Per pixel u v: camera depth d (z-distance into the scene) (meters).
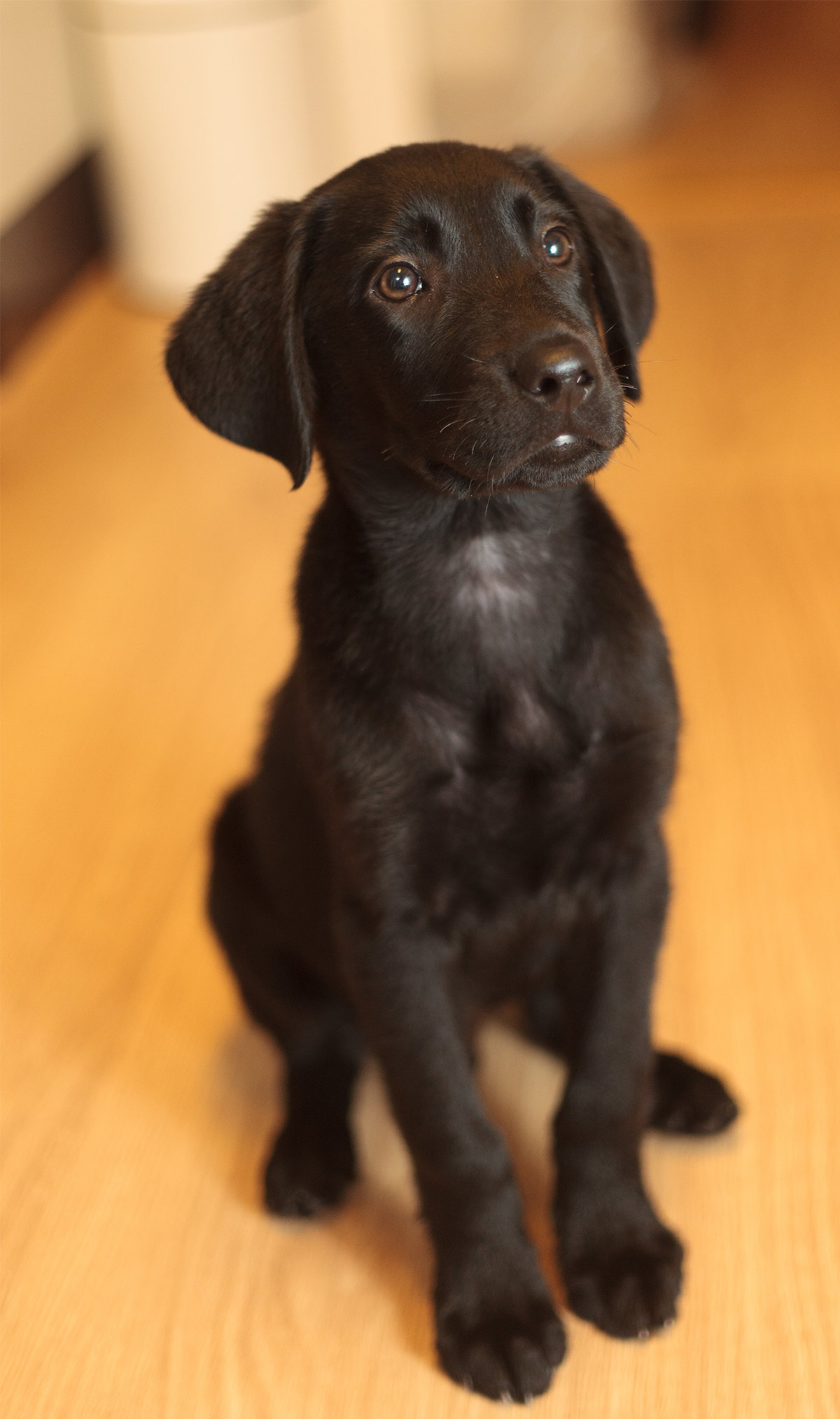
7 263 2.18
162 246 2.38
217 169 2.33
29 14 2.37
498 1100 1.08
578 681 0.98
